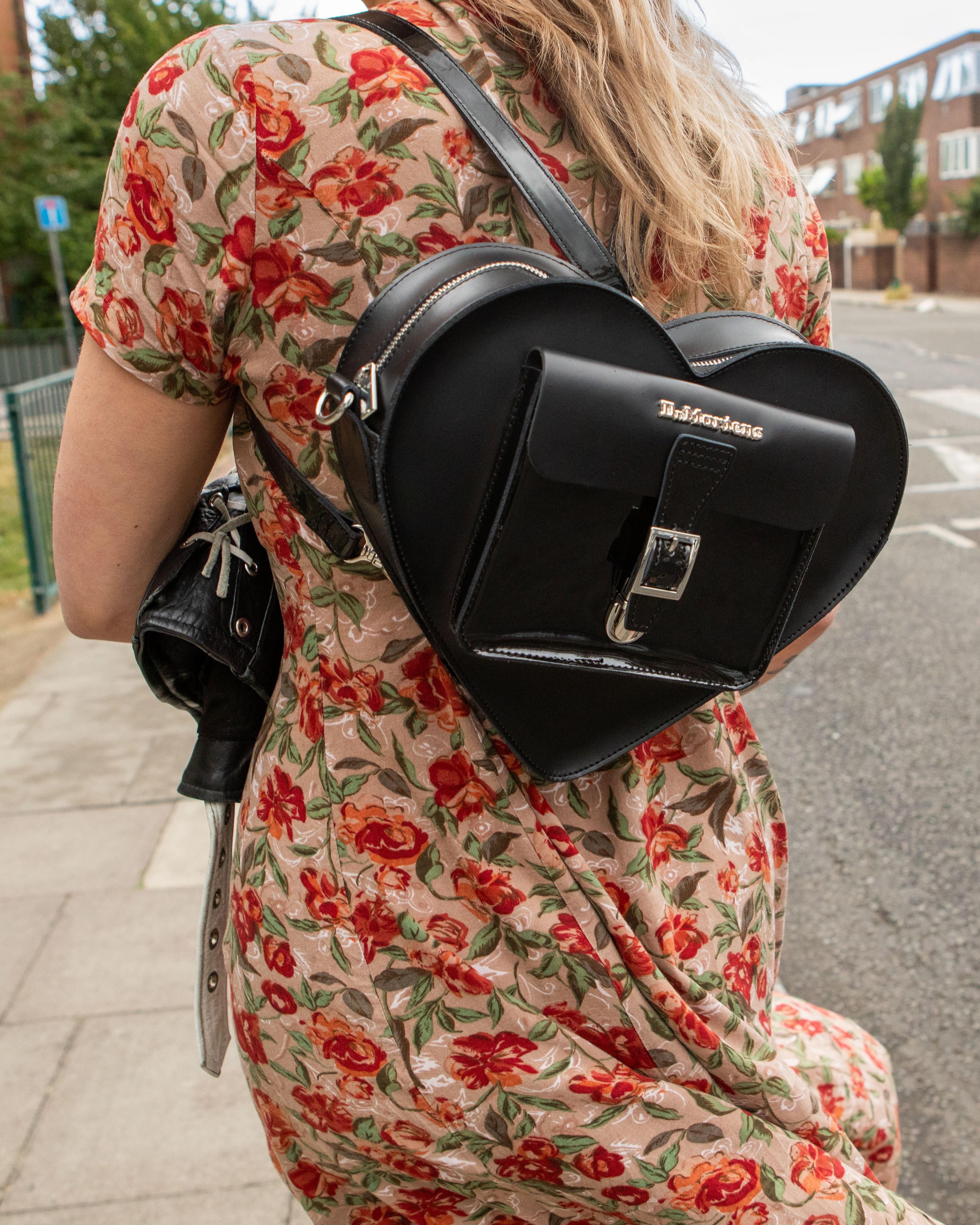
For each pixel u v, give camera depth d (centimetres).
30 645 545
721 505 71
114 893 297
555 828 83
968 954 266
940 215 4322
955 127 4209
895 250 4556
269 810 88
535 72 77
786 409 76
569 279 67
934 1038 238
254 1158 202
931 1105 218
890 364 1766
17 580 677
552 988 82
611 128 76
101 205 78
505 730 77
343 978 84
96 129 2241
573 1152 81
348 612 82
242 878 90
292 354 76
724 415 70
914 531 726
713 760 91
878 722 411
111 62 2197
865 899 292
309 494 79
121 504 84
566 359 66
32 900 295
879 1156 116
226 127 72
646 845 86
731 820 92
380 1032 83
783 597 78
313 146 73
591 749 80
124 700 454
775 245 86
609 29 76
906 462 81
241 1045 94
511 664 75
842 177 5269
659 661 76
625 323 70
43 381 617
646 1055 83
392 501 69
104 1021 243
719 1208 82
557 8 75
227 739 99
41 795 362
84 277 80
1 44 2456
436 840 82
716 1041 84
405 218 74
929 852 314
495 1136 82
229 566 91
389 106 73
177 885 301
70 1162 202
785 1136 86
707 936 89
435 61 74
